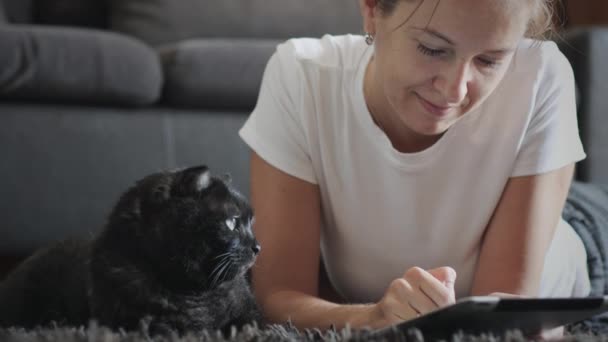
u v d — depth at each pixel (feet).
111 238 3.82
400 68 3.50
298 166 4.42
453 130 4.14
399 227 4.41
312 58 4.42
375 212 4.41
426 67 3.40
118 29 9.95
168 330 3.60
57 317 4.30
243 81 7.91
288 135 4.43
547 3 3.85
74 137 7.73
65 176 7.72
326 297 5.10
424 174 4.22
